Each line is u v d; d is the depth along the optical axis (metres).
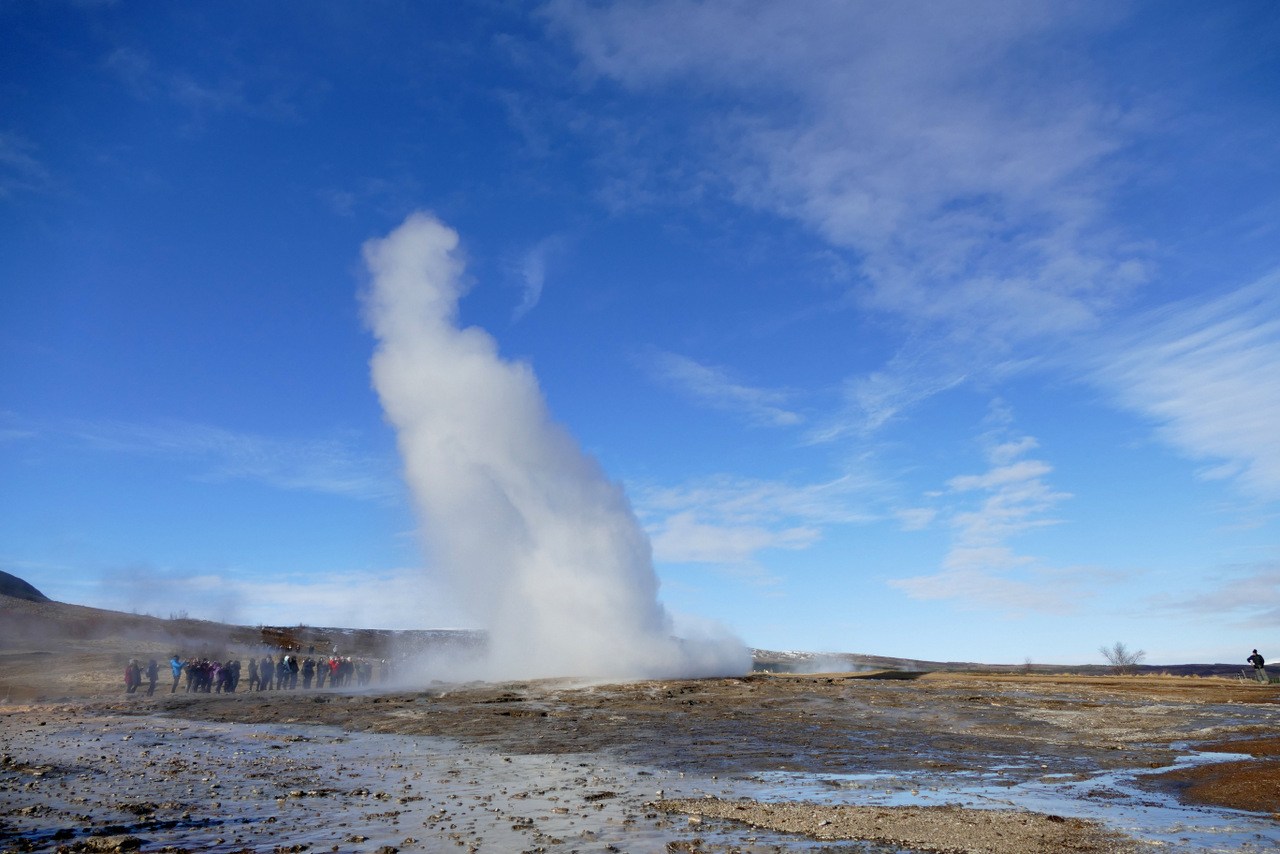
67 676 40.78
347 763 15.66
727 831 9.44
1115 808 10.66
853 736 19.72
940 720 23.08
